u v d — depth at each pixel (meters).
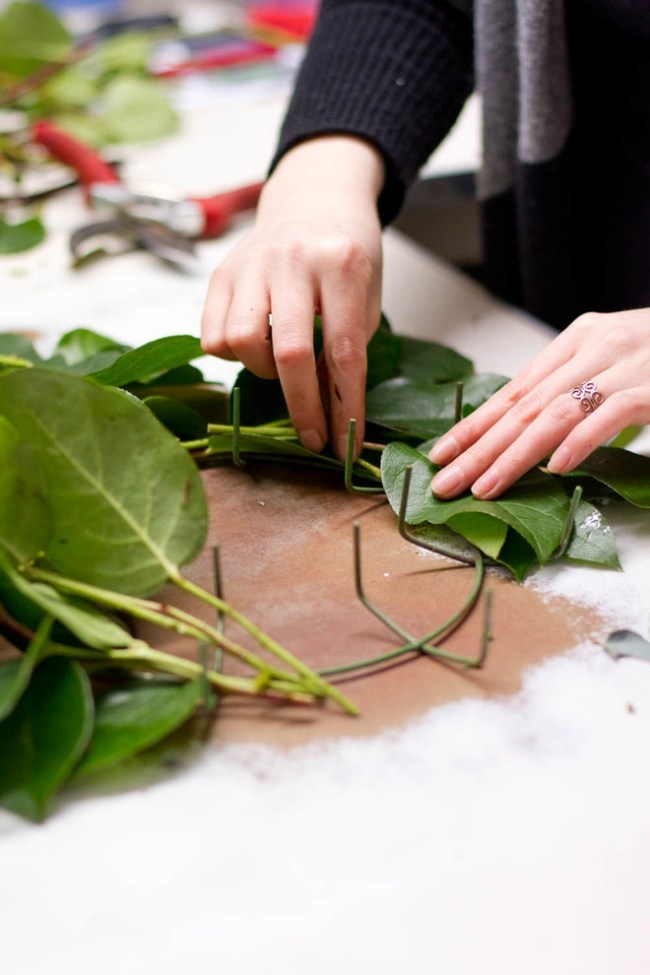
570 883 0.40
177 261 0.85
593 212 0.81
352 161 0.69
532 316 0.84
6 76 1.13
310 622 0.50
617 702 0.46
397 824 0.42
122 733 0.43
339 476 0.59
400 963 0.38
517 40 0.76
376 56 0.73
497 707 0.46
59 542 0.47
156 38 1.40
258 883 0.40
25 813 0.42
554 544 0.51
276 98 1.23
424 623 0.50
